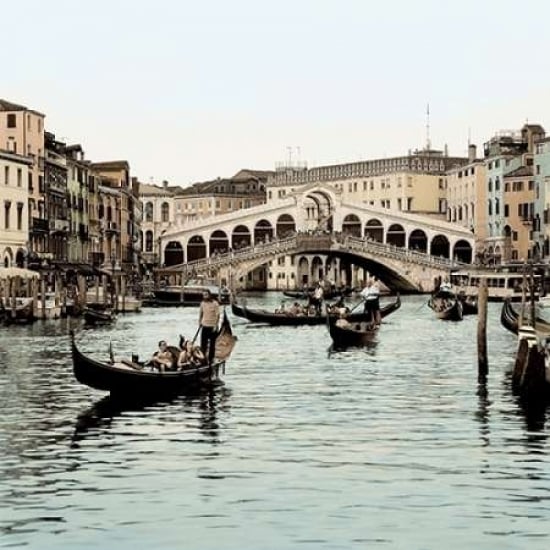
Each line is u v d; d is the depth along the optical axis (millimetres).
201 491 20047
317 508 18906
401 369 40188
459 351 48594
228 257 129500
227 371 39312
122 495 19766
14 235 85438
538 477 21078
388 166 171500
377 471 21609
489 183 151500
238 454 23266
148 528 17781
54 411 28969
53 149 104938
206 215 192250
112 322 71750
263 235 150500
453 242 145250
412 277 132000
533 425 26734
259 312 69125
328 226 144625
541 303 96375
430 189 169625
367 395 32375
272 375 38000
